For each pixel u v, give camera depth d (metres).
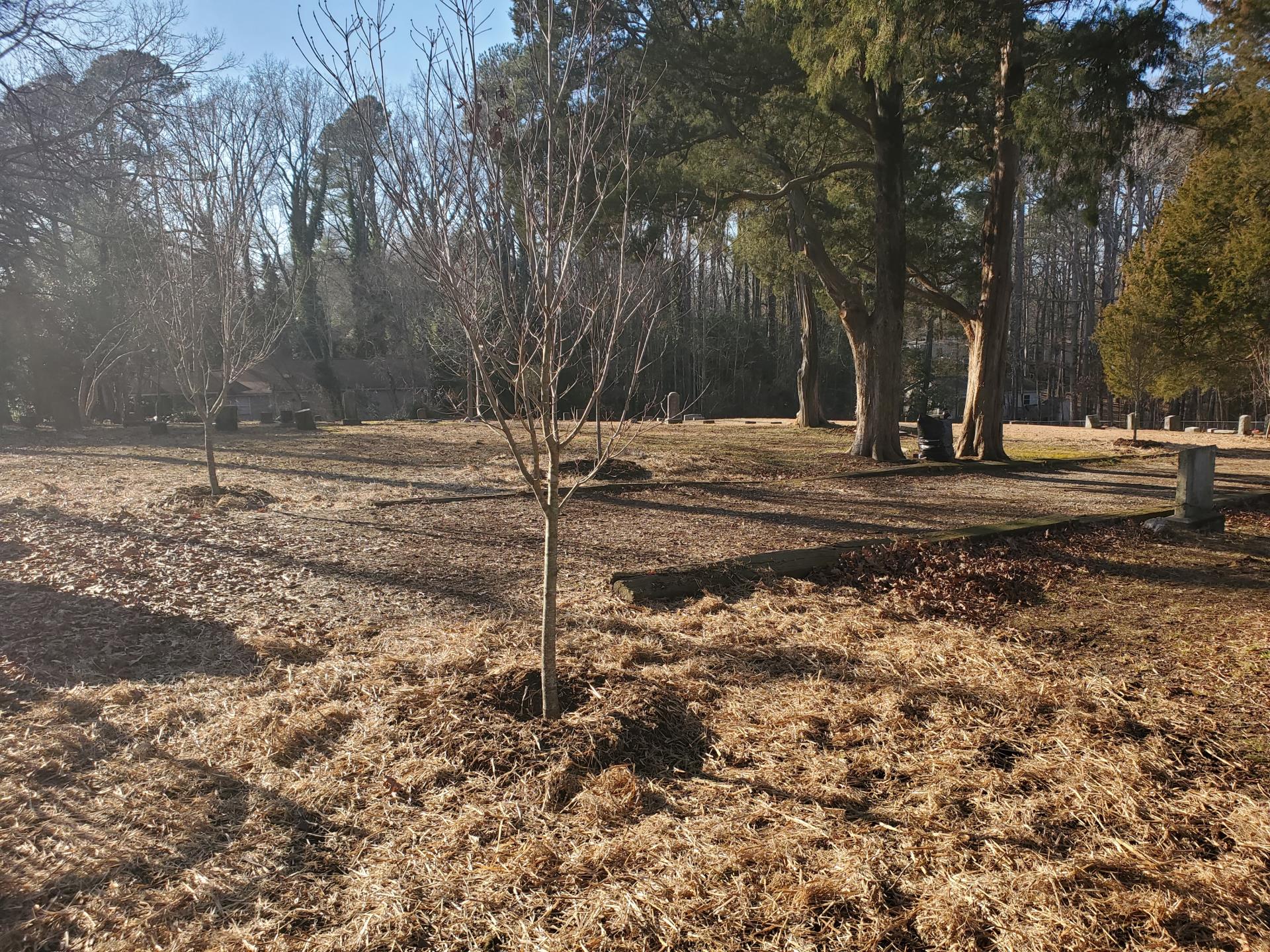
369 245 43.44
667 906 2.39
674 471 13.66
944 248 19.62
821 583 6.29
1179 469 9.00
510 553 7.27
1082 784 3.11
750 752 3.42
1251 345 23.31
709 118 14.82
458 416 26.44
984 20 11.93
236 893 2.46
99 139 13.73
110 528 7.97
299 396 42.66
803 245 19.14
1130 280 24.92
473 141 3.37
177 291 9.79
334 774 3.14
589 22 3.70
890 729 3.63
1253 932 2.31
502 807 2.93
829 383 48.59
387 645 4.70
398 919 2.33
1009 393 48.34
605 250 7.66
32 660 4.36
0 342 21.12
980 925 2.33
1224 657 4.64
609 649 4.57
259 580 6.20
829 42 11.84
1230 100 15.88
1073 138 11.82
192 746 3.38
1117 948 2.24
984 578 6.34
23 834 2.72
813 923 2.34
